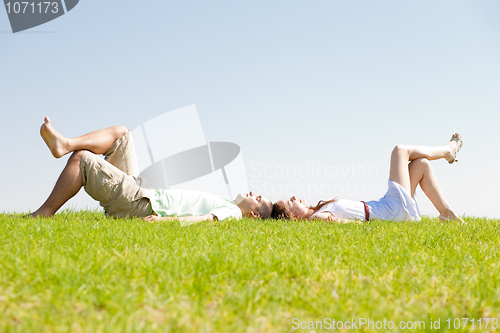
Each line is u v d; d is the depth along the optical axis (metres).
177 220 4.15
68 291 1.60
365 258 2.44
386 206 5.10
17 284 1.67
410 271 2.16
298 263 2.15
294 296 1.66
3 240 2.59
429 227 4.21
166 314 1.49
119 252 2.37
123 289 1.63
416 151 5.29
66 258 2.09
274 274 2.00
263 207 5.09
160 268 1.97
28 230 2.99
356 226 4.15
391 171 5.26
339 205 5.01
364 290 1.78
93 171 4.30
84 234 2.87
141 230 3.27
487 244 3.21
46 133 4.16
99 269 1.91
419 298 1.74
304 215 5.13
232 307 1.54
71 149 4.34
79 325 1.34
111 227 3.31
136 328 1.30
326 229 3.90
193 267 2.03
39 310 1.46
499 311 1.59
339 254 2.52
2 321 1.36
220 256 2.27
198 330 1.33
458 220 5.08
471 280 1.98
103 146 4.54
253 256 2.35
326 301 1.62
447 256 2.56
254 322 1.41
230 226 3.94
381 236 3.38
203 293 1.68
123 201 4.44
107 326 1.30
